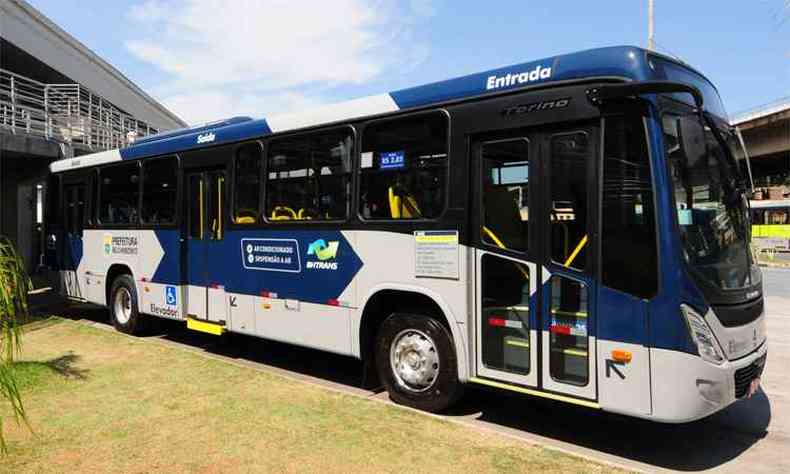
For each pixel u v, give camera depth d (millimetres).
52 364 7047
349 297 6023
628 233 4219
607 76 4391
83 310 12312
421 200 5453
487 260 5004
